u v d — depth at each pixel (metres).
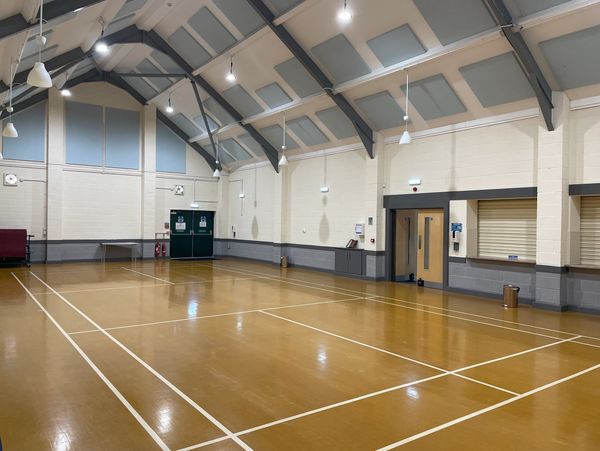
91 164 16.06
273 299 9.26
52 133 15.19
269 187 16.52
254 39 10.62
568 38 7.39
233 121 14.85
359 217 12.83
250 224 17.62
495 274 9.59
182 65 12.80
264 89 12.51
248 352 5.52
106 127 16.36
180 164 17.95
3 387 4.25
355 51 9.70
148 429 3.43
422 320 7.45
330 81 10.92
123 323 6.89
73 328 6.53
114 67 15.20
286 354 5.46
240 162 18.00
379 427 3.53
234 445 3.20
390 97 10.60
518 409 3.92
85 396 4.06
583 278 8.19
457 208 10.28
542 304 8.48
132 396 4.07
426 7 8.05
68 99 15.59
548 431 3.51
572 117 8.30
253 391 4.25
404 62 9.19
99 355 5.28
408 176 11.42
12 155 14.64
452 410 3.88
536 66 7.98
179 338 6.09
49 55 9.71
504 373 4.88
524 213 9.35
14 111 14.59
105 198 16.36
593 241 8.36
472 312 8.16
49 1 6.22
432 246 11.20
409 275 12.50
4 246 13.90
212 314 7.67
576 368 5.07
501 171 9.40
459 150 10.21
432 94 9.88
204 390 4.25
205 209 18.61
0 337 5.98
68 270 13.59
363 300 9.30
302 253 14.98
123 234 16.75
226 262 17.16
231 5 10.01
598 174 7.97
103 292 9.70
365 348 5.77
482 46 8.27
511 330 6.83
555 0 6.88
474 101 9.47
